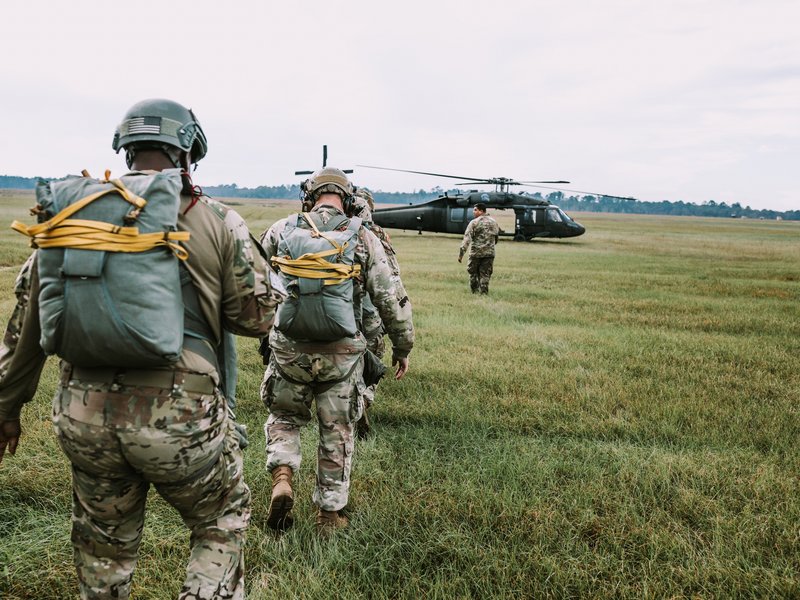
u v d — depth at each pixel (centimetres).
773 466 324
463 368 518
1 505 267
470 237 1017
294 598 208
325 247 244
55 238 131
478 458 334
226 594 160
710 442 366
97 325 129
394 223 2934
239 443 172
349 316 248
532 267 1548
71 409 142
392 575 228
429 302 914
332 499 253
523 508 273
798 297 1078
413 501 280
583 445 353
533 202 2756
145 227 135
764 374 531
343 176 274
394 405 418
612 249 2353
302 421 275
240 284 159
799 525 260
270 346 270
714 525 264
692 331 745
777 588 220
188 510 159
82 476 149
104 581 156
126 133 154
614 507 280
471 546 245
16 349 149
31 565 222
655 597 216
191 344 149
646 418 404
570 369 532
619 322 792
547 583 222
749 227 7188
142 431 140
